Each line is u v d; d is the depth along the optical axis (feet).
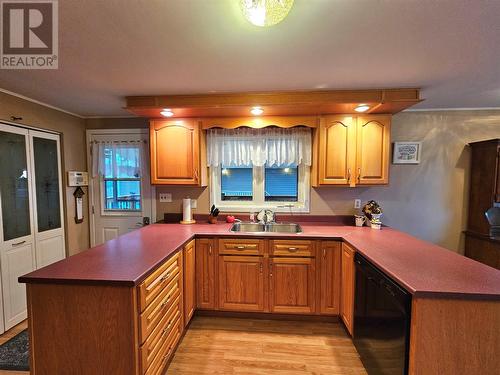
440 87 7.23
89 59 5.46
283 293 7.98
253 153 9.70
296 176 10.18
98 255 5.78
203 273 8.16
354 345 6.84
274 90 7.47
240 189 10.36
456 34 4.51
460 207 9.62
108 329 4.54
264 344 7.01
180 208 10.44
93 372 4.60
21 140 8.16
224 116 8.90
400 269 4.98
